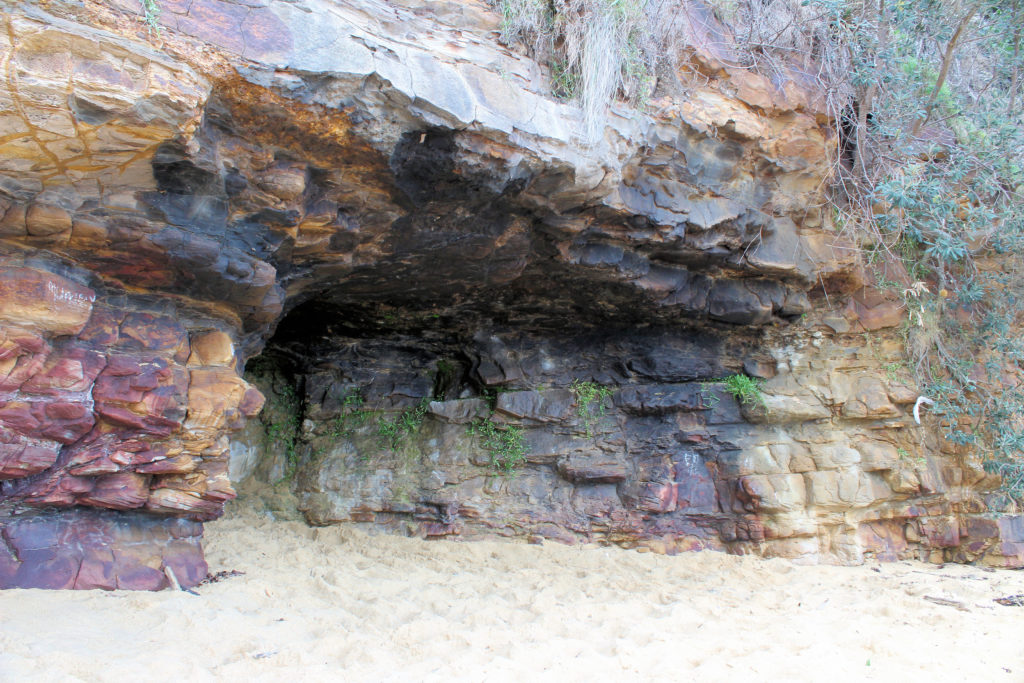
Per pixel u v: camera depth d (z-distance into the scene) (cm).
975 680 403
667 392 783
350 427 820
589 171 515
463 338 826
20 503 427
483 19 509
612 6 525
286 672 362
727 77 615
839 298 764
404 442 807
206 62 361
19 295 402
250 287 495
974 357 758
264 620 451
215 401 498
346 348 838
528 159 481
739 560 716
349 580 587
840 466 732
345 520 769
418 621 479
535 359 814
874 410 731
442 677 373
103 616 396
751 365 794
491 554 716
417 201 496
